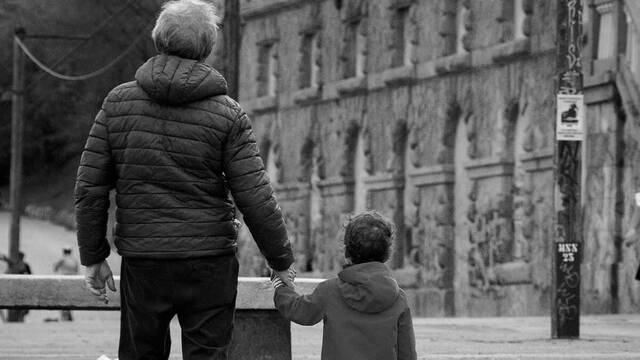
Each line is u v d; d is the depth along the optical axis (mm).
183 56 11047
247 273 79375
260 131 78250
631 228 46031
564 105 29516
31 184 133500
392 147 64812
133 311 11094
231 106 11008
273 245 11070
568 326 29656
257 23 79000
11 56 132625
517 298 53719
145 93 10969
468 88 58781
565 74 29484
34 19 132625
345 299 10898
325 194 70750
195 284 10969
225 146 10969
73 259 65250
